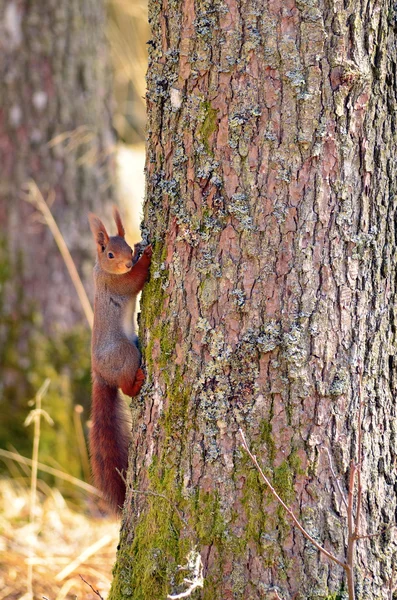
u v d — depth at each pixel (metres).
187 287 6.21
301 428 5.95
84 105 12.70
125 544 6.66
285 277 5.90
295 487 5.95
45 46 12.38
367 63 5.83
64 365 12.15
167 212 6.37
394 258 6.23
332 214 5.89
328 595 5.94
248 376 5.99
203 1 5.93
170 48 6.23
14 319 12.13
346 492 6.02
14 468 11.23
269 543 5.96
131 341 7.60
